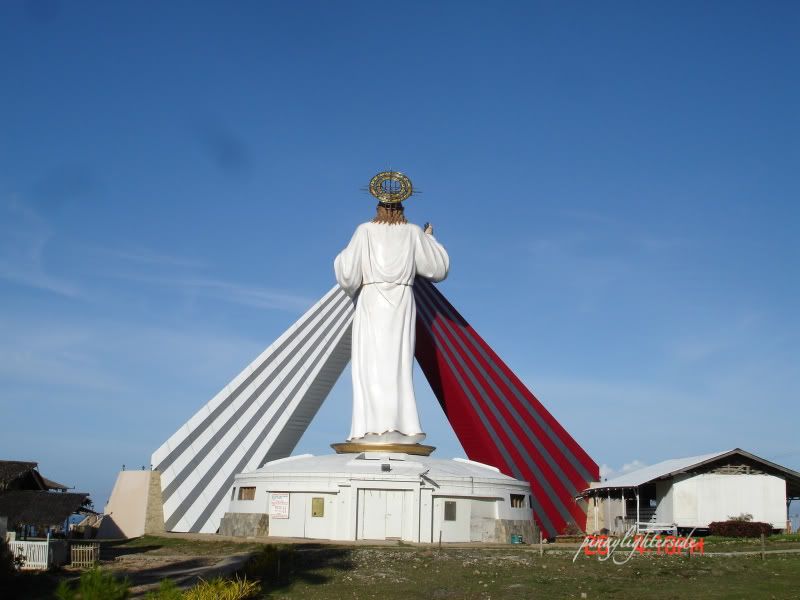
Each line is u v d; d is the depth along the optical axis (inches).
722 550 1626.5
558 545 1904.5
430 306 2576.3
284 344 2460.6
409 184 2352.4
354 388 2245.3
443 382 2556.6
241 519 2052.2
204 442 2322.8
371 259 2263.8
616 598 1125.7
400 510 1940.2
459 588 1210.6
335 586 1234.6
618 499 2304.4
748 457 2020.2
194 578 1325.0
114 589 963.3
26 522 1517.0
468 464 2196.1
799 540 1797.5
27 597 1176.2
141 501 2246.6
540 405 2472.9
